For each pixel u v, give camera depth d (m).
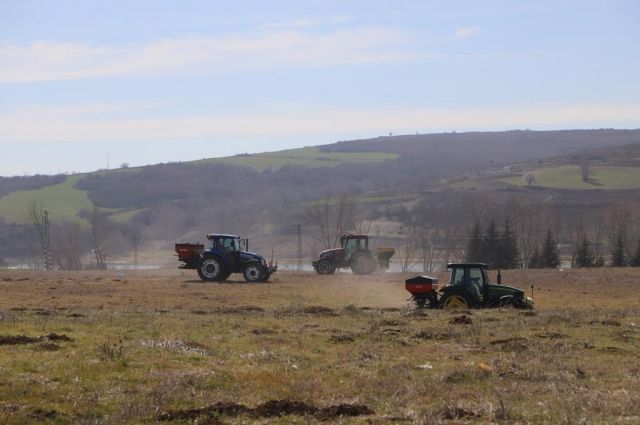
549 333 19.38
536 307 28.22
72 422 11.15
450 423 11.17
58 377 13.23
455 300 25.80
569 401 12.23
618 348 17.30
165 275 45.47
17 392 12.14
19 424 10.80
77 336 17.27
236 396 12.58
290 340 17.97
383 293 33.97
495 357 16.22
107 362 14.44
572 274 44.03
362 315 23.73
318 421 11.35
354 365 15.35
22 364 13.85
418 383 13.78
